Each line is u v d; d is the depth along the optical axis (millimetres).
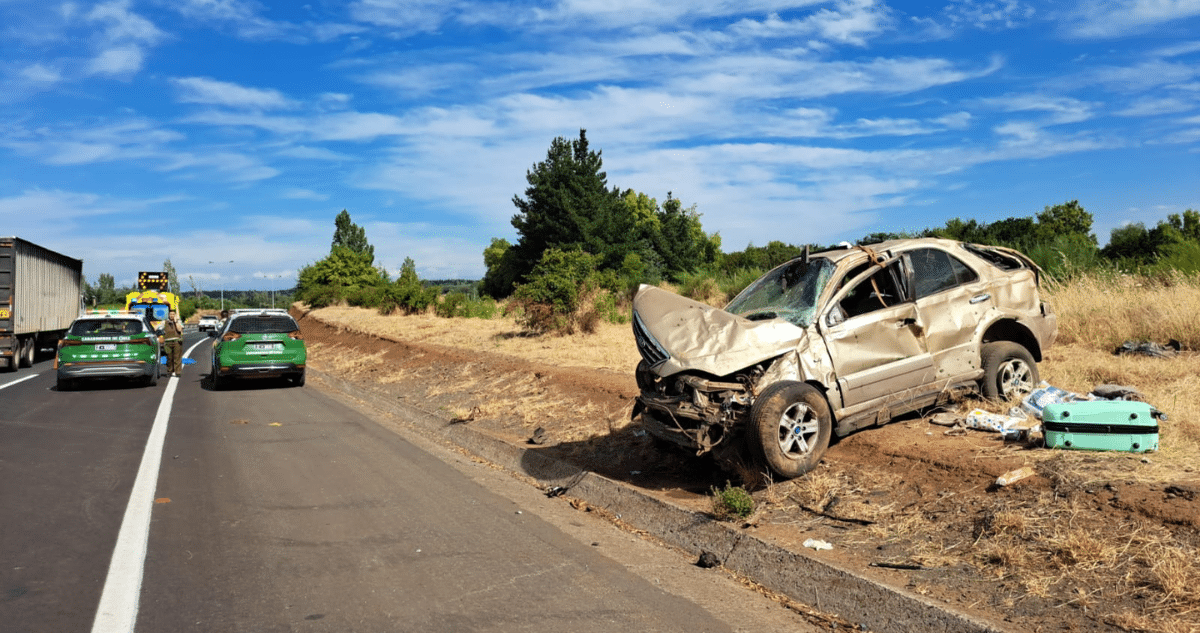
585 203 50344
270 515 6125
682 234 58656
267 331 16469
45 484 7152
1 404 13680
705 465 6914
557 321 18000
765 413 5648
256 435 10156
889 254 6625
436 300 33875
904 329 6445
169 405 13531
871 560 4520
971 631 3619
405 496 6832
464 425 10227
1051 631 3504
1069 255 13789
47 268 25031
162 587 4500
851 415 6152
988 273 7113
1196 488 4324
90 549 5207
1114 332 9633
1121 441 5129
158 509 6270
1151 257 14234
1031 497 4703
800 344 6035
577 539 5613
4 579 4613
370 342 23469
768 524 5324
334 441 9711
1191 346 8977
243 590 4461
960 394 6699
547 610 4195
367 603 4273
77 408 13094
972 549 4414
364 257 58562
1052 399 6129
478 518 6141
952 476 5297
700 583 4711
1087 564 3963
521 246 52000
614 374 11000
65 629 3895
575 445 8273
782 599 4461
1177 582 3602
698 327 6156
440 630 3910
